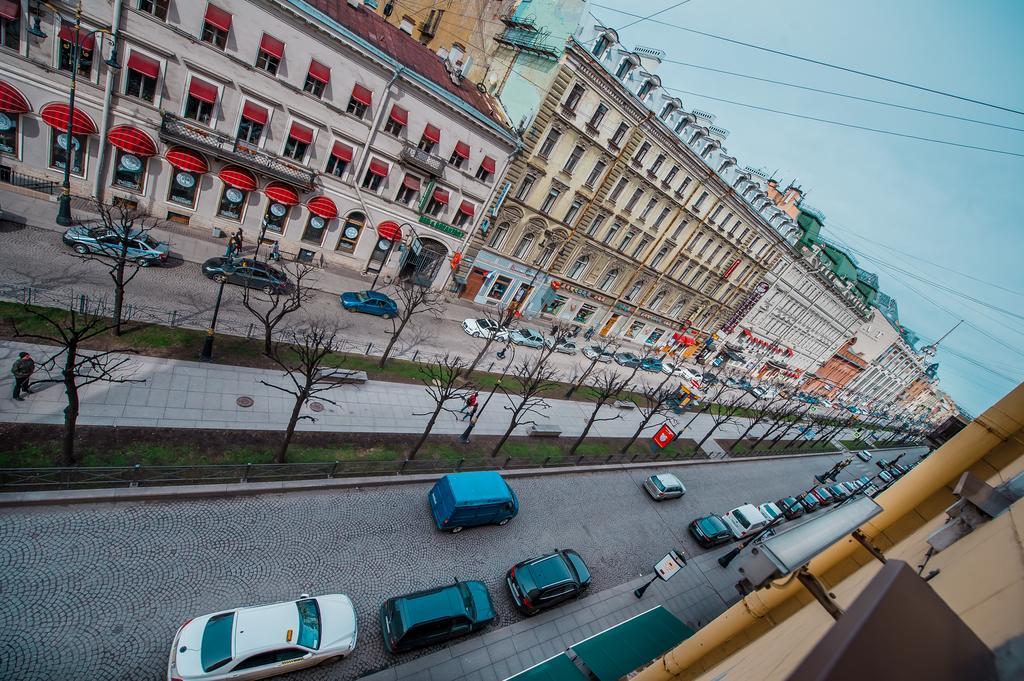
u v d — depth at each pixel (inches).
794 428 2174.0
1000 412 189.9
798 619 188.5
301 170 1149.1
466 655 601.6
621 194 1686.8
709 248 2085.4
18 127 917.2
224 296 982.4
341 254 1326.3
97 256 897.5
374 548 659.4
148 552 529.0
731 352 2524.6
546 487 949.2
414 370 1063.6
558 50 1343.5
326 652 501.4
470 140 1314.0
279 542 605.9
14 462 531.8
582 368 1614.2
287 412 785.6
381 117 1178.0
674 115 1616.6
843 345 3186.5
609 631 597.3
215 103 1018.1
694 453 1405.0
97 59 910.4
